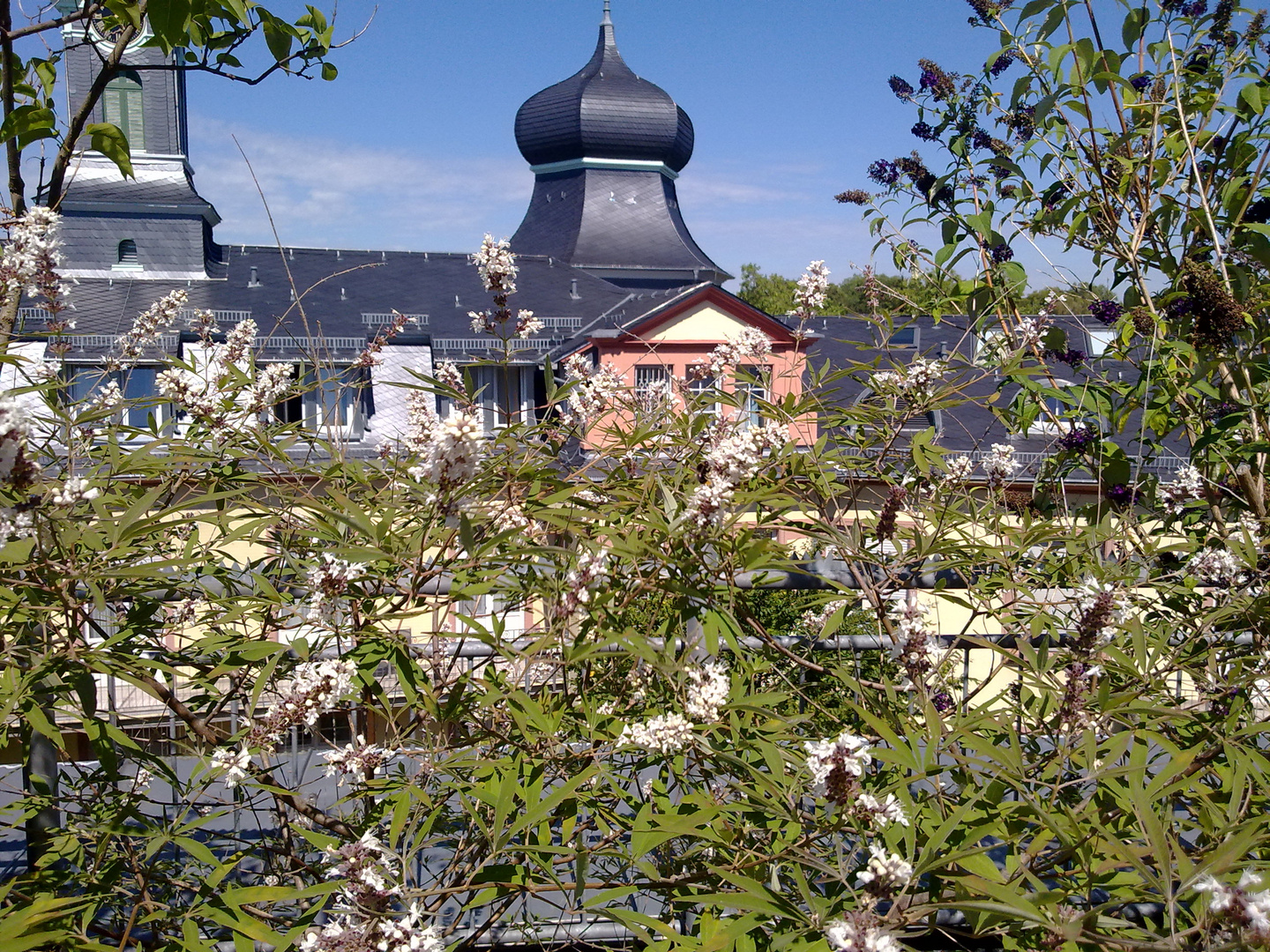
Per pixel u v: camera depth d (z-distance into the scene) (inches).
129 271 1320.1
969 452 130.5
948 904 60.7
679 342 1042.7
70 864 93.7
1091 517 130.0
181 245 1320.1
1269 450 126.6
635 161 2338.8
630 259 2268.7
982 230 150.4
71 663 81.0
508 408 117.6
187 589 96.2
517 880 76.1
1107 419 138.3
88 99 117.0
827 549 111.7
